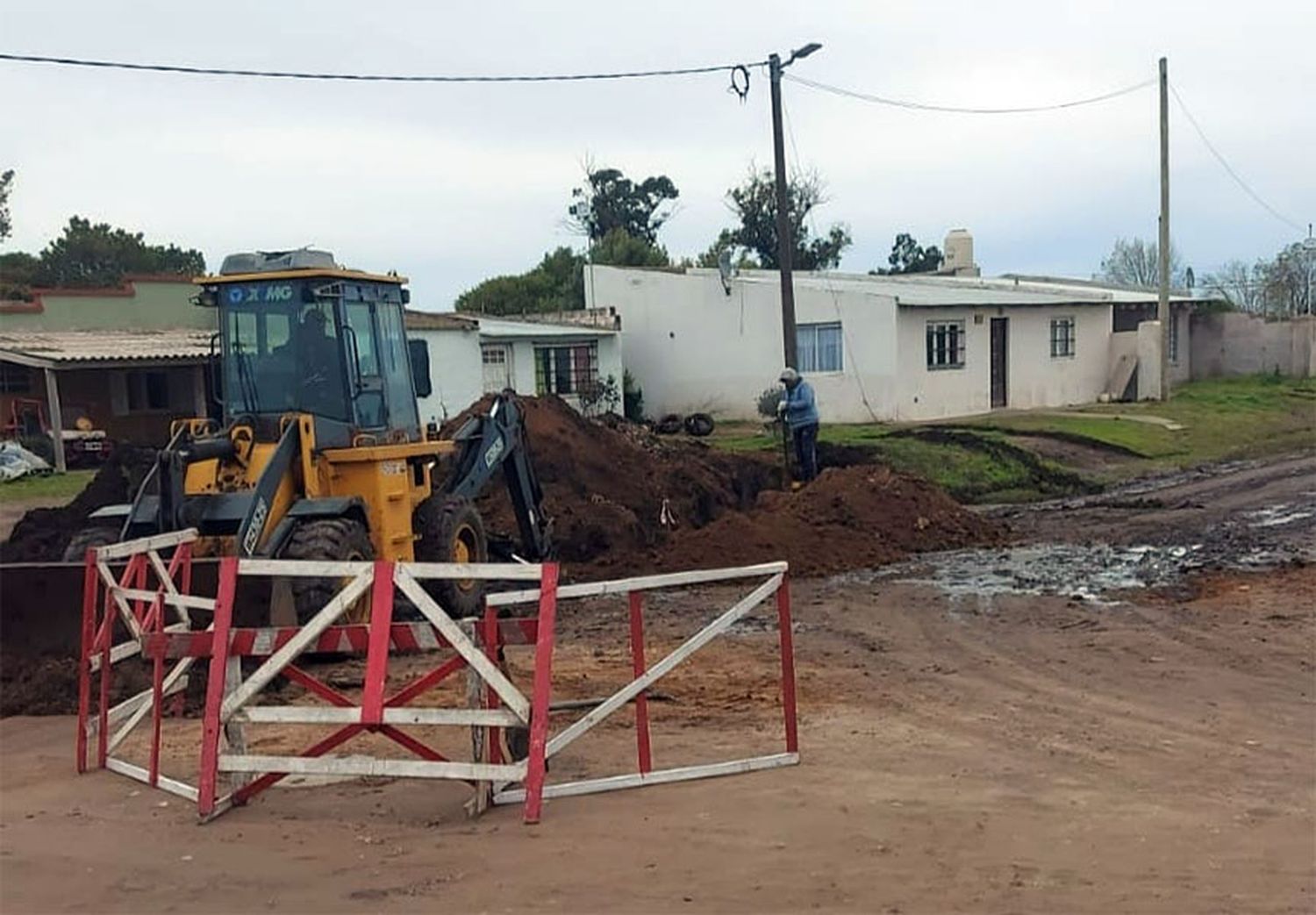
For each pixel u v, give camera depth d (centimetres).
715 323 3781
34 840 689
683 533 1750
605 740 875
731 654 1150
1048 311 3822
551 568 717
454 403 3334
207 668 1000
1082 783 752
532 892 589
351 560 1119
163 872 633
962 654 1127
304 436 1173
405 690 759
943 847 641
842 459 2559
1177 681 1000
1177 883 586
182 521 1089
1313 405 3794
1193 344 4656
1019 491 2438
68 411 3219
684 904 569
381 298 1312
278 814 730
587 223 7000
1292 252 6406
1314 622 1182
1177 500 2155
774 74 2588
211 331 3694
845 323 3431
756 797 733
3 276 6400
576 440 2009
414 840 675
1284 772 767
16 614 1046
